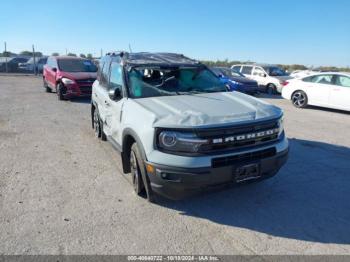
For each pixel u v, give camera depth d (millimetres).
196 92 4746
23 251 3049
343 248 3160
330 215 3809
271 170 3799
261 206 4016
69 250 3076
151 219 3674
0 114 9602
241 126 3504
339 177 4965
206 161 3355
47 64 15227
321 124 9133
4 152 6004
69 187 4508
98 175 4969
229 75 16359
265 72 17797
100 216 3719
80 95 12336
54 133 7457
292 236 3363
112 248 3117
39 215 3715
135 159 4055
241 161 3527
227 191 4402
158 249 3117
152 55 5695
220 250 3115
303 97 12305
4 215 3697
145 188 4023
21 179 4758
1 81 21266
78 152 6082
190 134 3354
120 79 4836
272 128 3781
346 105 11023
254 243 3236
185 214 3801
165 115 3605
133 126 3934
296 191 4445
